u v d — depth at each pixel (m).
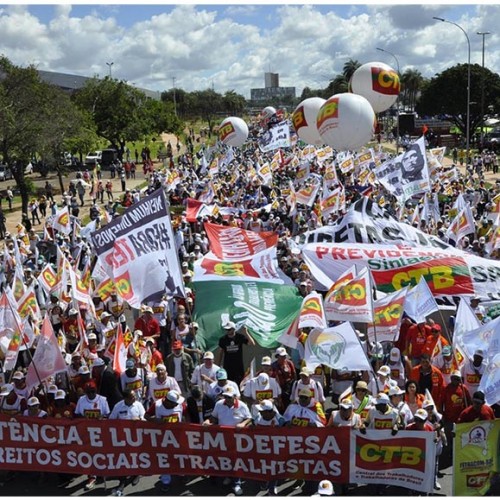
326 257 15.52
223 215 25.03
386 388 10.37
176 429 9.92
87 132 57.00
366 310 11.48
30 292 13.05
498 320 10.99
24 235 22.91
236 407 10.05
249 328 13.19
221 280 14.66
